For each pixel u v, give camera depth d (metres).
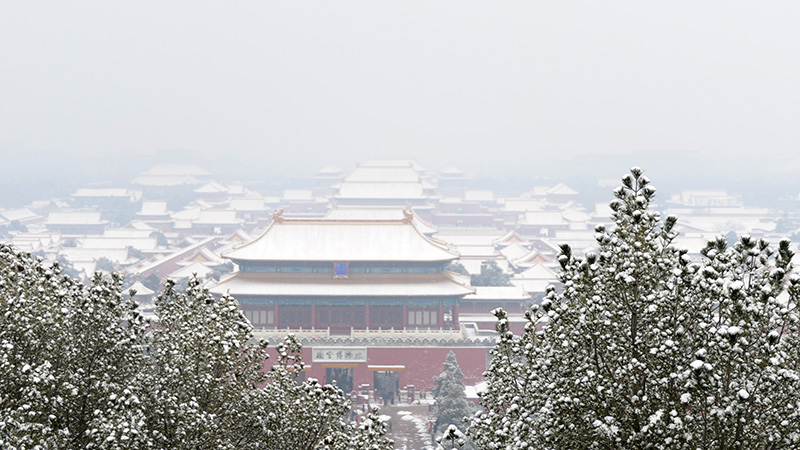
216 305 33.47
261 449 32.72
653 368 23.52
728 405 21.30
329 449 30.69
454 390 93.88
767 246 22.70
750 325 21.44
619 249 24.38
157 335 33.56
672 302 23.83
